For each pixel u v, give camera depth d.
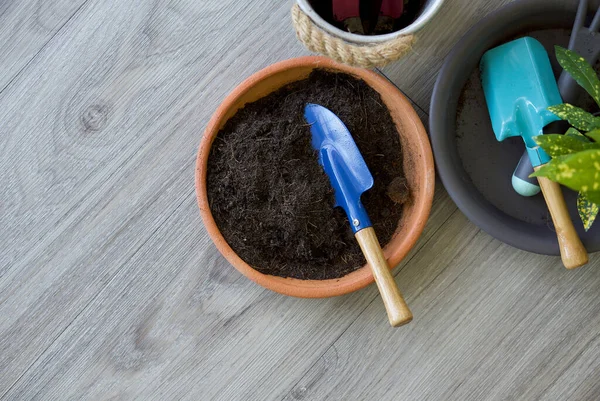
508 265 1.11
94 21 1.14
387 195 1.08
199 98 1.14
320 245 1.08
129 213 1.14
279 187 1.06
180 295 1.14
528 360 1.11
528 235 1.05
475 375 1.12
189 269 1.14
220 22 1.13
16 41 1.14
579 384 1.11
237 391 1.13
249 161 1.06
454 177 1.05
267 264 1.08
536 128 1.03
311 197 1.06
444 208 1.12
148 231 1.14
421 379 1.12
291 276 1.08
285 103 1.08
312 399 1.13
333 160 1.07
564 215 1.01
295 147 1.07
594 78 0.97
